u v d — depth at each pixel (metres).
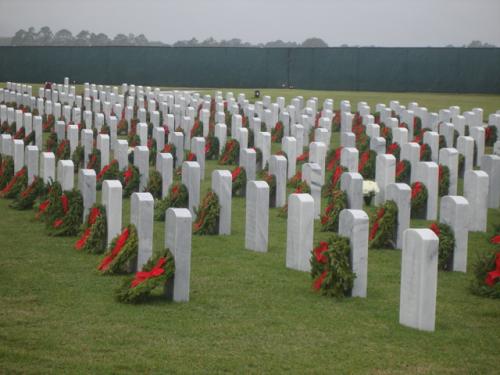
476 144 27.33
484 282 13.21
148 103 40.22
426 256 11.05
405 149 22.77
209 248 16.19
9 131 34.66
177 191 18.62
